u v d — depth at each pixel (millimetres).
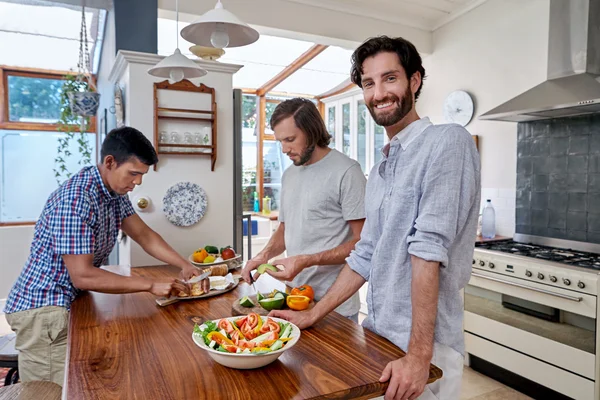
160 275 2012
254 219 4902
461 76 3732
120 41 2883
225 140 2744
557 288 2424
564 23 2762
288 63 4453
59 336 1634
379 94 1112
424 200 1061
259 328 1102
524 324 2633
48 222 1585
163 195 2588
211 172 2715
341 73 4668
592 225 2834
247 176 5219
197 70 2076
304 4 3500
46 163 4195
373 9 3717
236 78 4816
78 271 1529
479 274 2869
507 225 3389
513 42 3316
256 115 5223
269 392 892
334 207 1708
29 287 1615
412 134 1140
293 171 1857
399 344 1125
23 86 4109
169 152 2557
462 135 1066
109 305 1534
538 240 3131
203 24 1791
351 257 1333
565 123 2957
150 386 917
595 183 2811
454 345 1139
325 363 1030
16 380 1882
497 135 3443
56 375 1647
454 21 3795
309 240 1744
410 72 1115
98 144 4070
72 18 3457
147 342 1172
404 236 1116
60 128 3723
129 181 1646
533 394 2643
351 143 5055
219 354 965
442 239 1026
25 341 1638
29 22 3492
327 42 3719
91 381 941
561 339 2441
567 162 2959
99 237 1687
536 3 3150
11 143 4066
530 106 2688
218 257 2248
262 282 1873
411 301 1083
